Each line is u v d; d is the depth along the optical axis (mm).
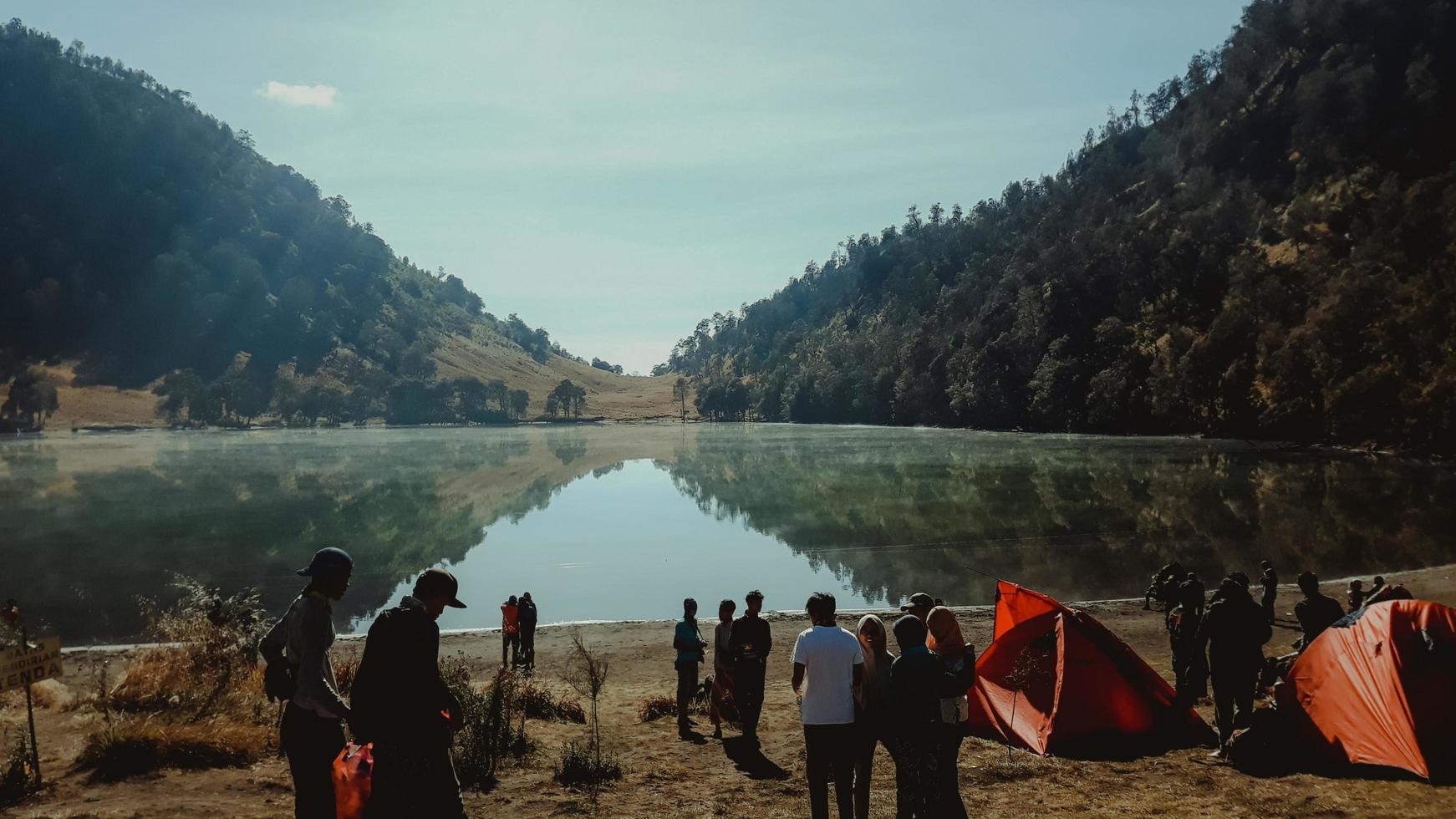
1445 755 6883
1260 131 170625
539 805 6871
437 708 4375
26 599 24219
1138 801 6699
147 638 19328
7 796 6438
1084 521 36094
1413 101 141000
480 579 27672
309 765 4641
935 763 5477
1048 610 9531
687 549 32656
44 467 80875
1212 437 100000
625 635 19422
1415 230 93438
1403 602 7773
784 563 29094
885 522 37719
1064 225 184125
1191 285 126438
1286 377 85000
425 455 100562
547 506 48438
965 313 180875
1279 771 7402
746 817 6621
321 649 4609
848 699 5852
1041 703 9078
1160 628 18047
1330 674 7859
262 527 40156
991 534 33594
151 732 7449
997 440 107875
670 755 8703
